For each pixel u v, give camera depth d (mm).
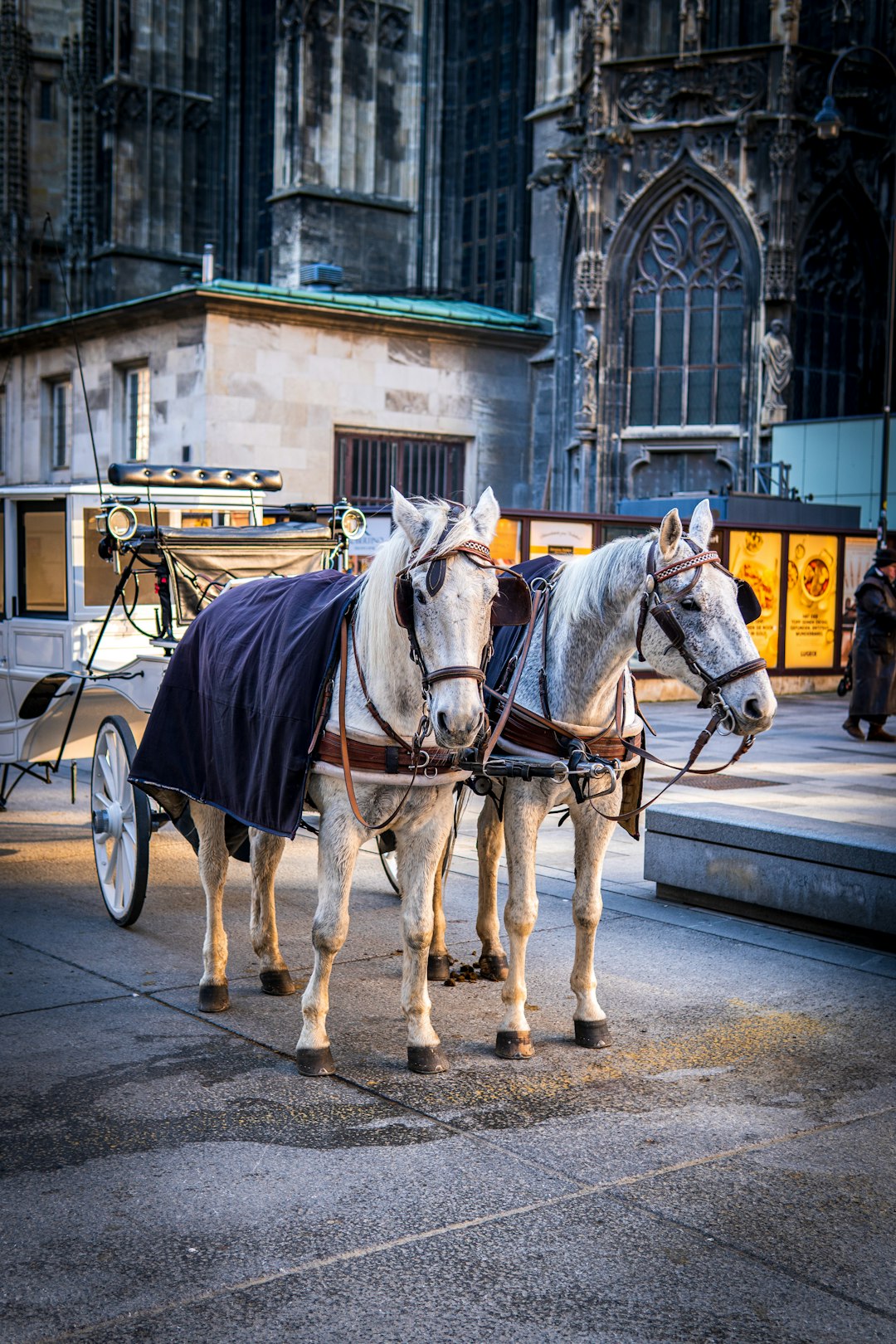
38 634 8516
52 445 31812
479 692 4301
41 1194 4176
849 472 27391
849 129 29609
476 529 4480
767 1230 3990
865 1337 3436
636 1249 3859
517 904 5367
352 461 28938
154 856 9430
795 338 29750
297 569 7895
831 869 7250
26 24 48031
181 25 44250
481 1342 3381
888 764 13156
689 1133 4703
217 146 45469
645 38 32094
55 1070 5242
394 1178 4309
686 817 8055
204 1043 5582
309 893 8383
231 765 5477
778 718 18000
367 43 38719
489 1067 5344
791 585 21578
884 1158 4520
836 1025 5910
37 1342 3348
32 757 9195
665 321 30109
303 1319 3475
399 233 39875
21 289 47531
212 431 26344
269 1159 4449
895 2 30797
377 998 6242
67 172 49062
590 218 29984
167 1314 3486
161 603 7582
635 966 6832
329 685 5059
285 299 26781
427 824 5168
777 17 28516
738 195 29016
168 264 44469
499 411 31594
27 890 8312
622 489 30500
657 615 4883
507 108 38812
